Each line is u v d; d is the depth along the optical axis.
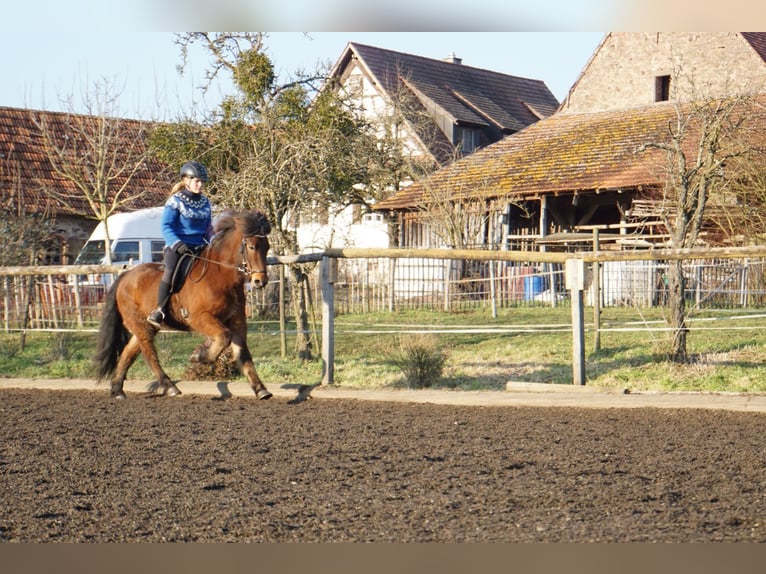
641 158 24.80
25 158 31.44
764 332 14.20
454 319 18.14
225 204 15.88
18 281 17.41
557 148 27.69
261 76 18.94
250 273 9.78
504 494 6.13
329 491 6.32
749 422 8.45
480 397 10.10
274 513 5.83
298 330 13.20
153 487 6.55
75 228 30.84
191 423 9.15
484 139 41.03
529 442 7.80
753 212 17.08
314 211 17.20
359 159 21.50
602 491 6.14
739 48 28.36
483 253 10.88
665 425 8.41
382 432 8.44
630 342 13.73
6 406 10.52
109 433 8.67
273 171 15.27
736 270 14.59
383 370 12.34
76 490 6.51
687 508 5.72
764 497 5.91
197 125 21.75
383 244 34.84
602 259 10.34
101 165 24.88
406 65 41.03
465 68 44.78
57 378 12.83
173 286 10.22
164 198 30.81
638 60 30.14
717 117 13.48
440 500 6.02
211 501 6.14
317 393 10.79
